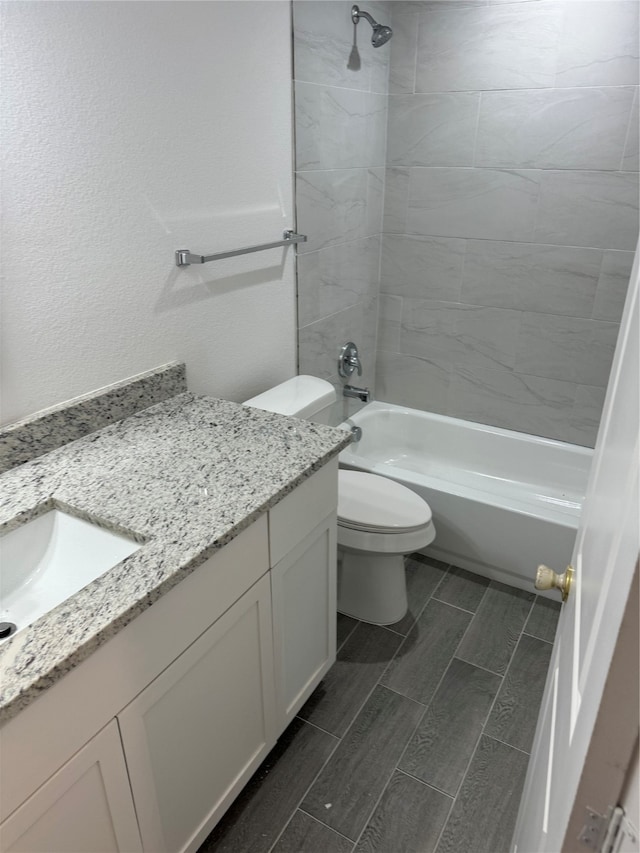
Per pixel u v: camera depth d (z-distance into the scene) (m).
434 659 2.00
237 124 1.72
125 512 1.15
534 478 2.74
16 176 1.19
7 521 1.12
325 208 2.24
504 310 2.58
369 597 2.11
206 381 1.85
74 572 1.17
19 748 0.83
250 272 1.92
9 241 1.20
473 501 2.28
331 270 2.39
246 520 1.15
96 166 1.34
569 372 2.55
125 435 1.47
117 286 1.46
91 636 0.87
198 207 1.65
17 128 1.17
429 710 1.81
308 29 1.91
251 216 1.86
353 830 1.49
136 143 1.42
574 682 0.69
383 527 1.90
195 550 1.05
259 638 1.37
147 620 1.00
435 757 1.67
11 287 1.23
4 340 1.25
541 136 2.25
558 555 2.19
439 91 2.38
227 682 1.30
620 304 2.34
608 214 2.25
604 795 0.48
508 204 2.41
